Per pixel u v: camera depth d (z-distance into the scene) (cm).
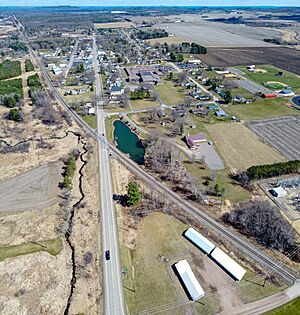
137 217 7544
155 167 9731
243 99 15425
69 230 7119
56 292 5694
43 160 10056
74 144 11181
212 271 6112
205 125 12638
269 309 5369
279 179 9019
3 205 7938
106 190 8581
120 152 10662
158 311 5356
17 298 5572
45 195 8350
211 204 8000
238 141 11306
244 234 7056
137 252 6569
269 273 6059
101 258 6394
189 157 10244
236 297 5584
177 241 6850
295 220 7388
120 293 5662
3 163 9825
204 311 5341
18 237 6912
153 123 12925
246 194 8381
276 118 13312
